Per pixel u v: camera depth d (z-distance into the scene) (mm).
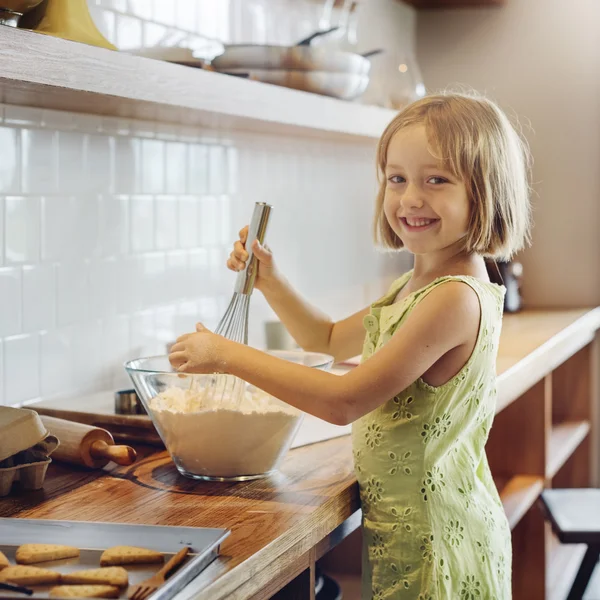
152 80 1456
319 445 1556
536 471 2699
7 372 1606
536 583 2719
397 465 1316
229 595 962
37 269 1665
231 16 2232
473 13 3465
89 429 1380
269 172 2475
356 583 2291
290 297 1641
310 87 2037
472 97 1425
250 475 1336
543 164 3445
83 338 1791
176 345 1295
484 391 1365
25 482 1274
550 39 3398
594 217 3408
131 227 1918
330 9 2750
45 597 844
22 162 1613
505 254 1441
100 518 1150
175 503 1219
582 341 3111
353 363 2193
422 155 1331
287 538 1101
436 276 1423
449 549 1312
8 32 1152
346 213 2969
